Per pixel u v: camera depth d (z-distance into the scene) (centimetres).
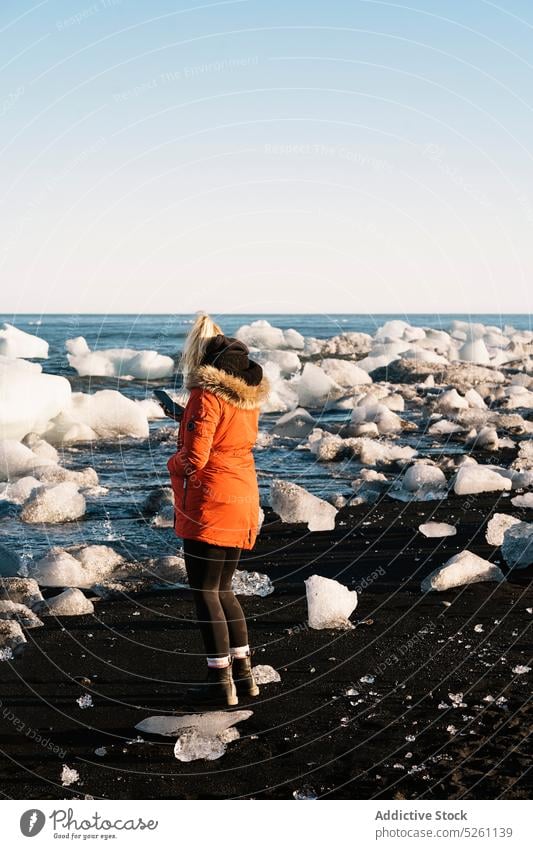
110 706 368
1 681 392
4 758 323
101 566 559
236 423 365
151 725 348
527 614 477
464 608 488
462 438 1155
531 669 401
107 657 421
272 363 1836
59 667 408
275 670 405
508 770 313
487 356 2512
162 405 383
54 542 642
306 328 5234
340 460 1001
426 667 405
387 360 2238
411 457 1007
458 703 365
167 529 687
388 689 382
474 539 636
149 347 3100
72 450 1051
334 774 312
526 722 348
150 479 894
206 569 369
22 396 1028
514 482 825
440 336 3098
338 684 389
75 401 1176
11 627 441
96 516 728
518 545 572
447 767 315
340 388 1617
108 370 1906
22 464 889
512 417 1275
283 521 696
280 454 1052
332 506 710
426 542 630
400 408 1484
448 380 1925
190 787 305
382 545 624
